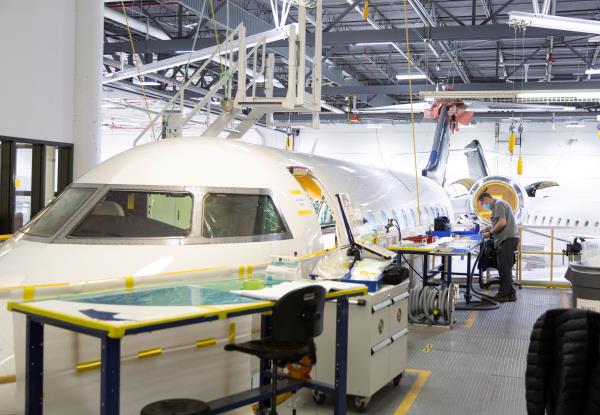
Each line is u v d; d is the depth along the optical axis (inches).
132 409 142.3
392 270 210.4
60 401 133.3
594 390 99.4
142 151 205.6
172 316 111.3
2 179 305.1
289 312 130.0
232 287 147.6
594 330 101.9
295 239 205.8
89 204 180.5
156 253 173.5
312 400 198.7
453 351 262.7
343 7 549.6
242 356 169.6
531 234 930.1
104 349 103.6
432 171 550.0
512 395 206.8
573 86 600.1
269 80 307.6
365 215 287.6
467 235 400.5
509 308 363.6
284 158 241.8
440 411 191.5
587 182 925.2
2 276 158.9
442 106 560.4
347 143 1020.5
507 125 951.6
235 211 194.9
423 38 472.1
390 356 202.8
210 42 497.4
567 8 544.4
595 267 222.5
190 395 155.4
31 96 313.1
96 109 346.3
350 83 792.3
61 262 163.8
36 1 312.8
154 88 700.7
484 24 468.1
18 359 132.4
